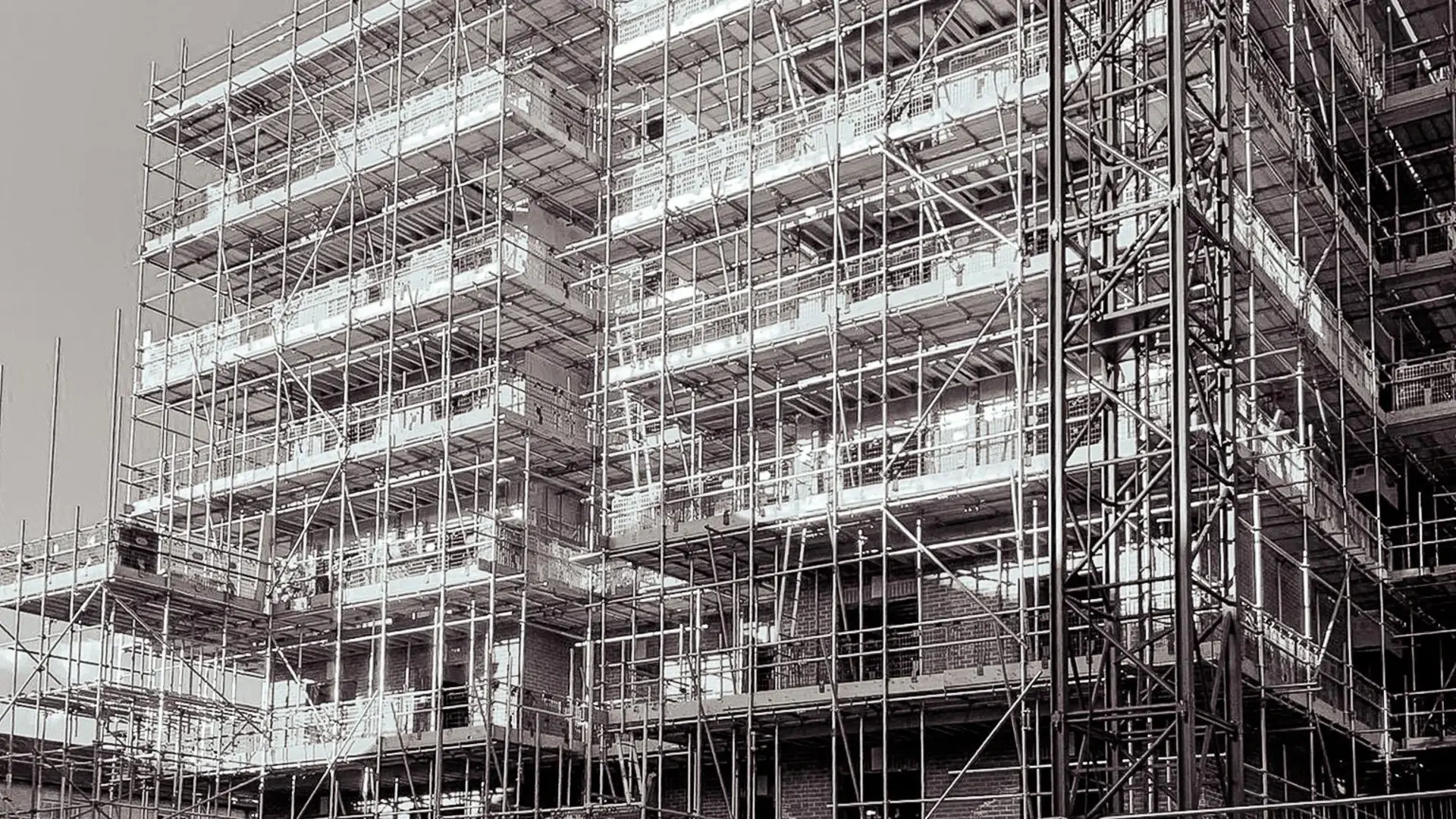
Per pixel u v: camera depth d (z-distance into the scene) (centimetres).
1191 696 2306
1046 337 3259
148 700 3997
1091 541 2556
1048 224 2777
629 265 4066
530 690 3866
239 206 4609
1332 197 3794
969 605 3266
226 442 4506
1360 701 3750
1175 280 2425
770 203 3631
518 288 3966
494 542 3731
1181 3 2547
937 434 3412
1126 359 3008
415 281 4225
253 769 3978
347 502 4184
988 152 3322
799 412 3662
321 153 4472
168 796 4353
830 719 3272
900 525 3081
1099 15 3020
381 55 4575
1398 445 4041
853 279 3291
